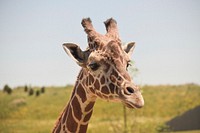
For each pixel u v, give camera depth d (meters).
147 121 27.97
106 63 5.00
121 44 5.27
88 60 5.14
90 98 5.40
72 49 5.38
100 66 5.02
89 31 5.36
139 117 24.38
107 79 4.96
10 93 67.81
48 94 64.12
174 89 57.84
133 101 4.59
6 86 68.69
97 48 5.18
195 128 25.16
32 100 59.38
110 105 41.97
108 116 37.94
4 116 48.41
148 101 50.59
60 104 56.00
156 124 24.05
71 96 5.68
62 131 5.68
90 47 5.30
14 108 53.00
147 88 58.97
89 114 5.57
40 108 53.44
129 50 5.87
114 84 4.89
